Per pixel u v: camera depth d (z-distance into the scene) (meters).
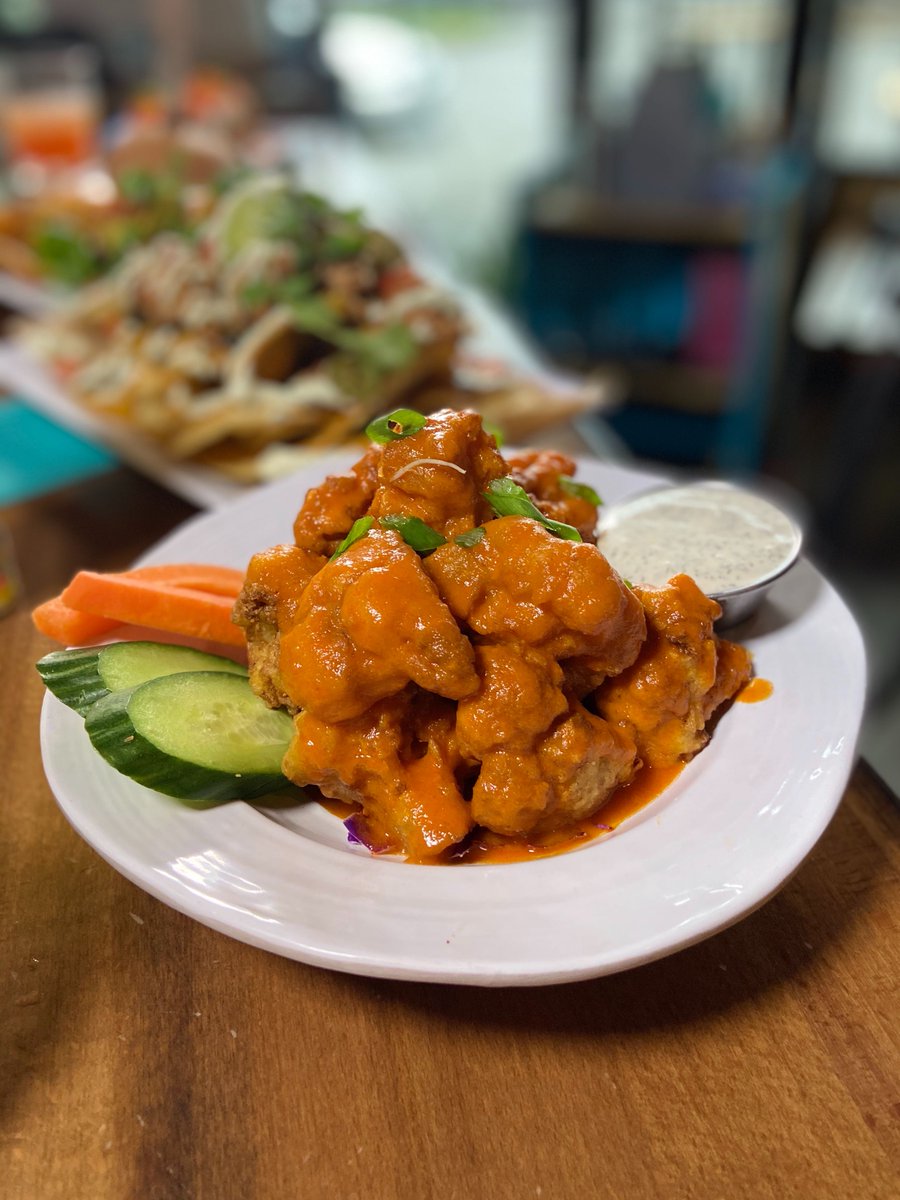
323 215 0.58
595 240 0.91
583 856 0.24
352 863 0.24
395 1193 0.21
